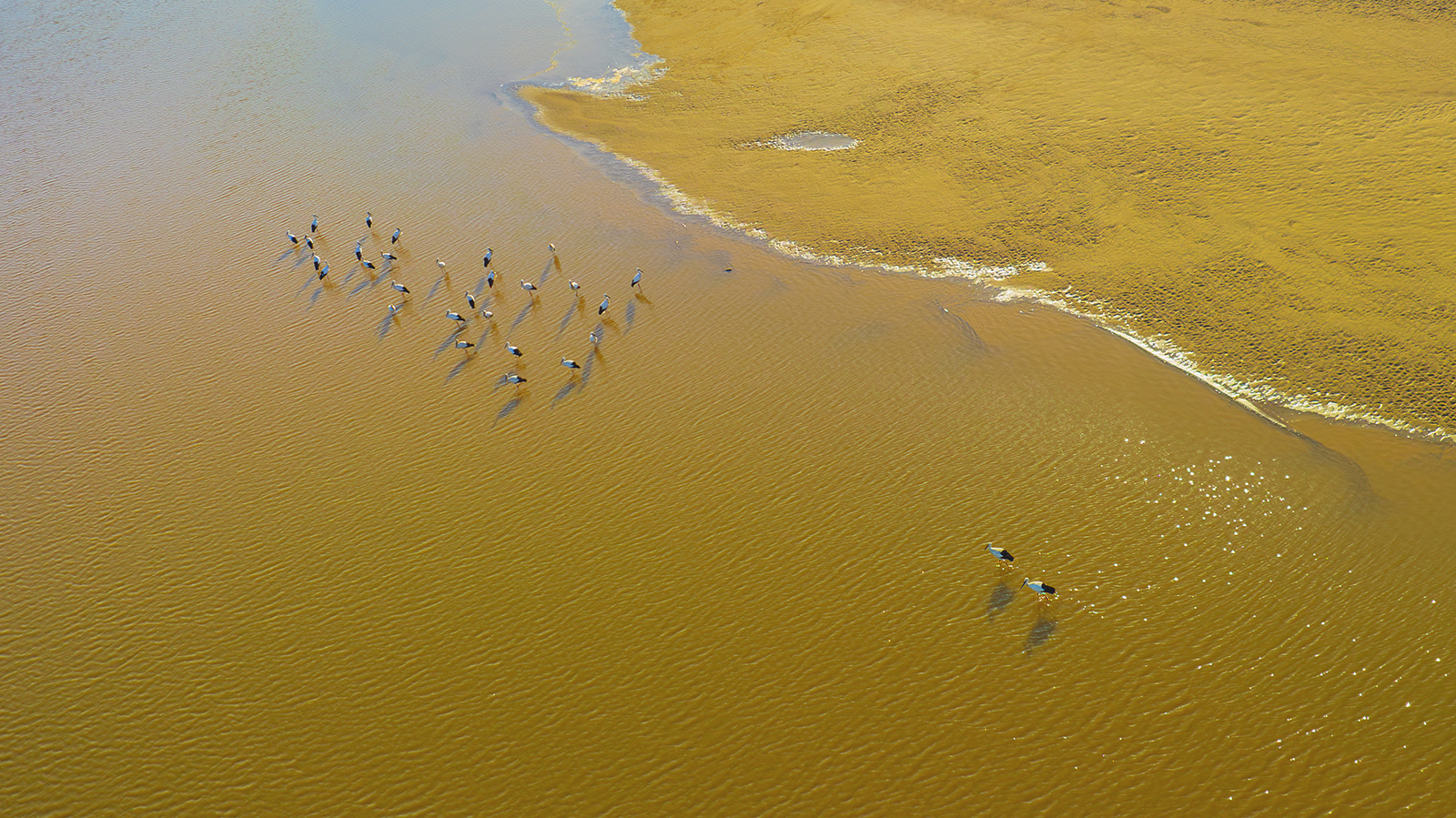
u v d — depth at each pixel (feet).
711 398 115.55
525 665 83.41
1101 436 104.99
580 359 124.16
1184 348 118.93
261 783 75.31
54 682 84.28
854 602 87.20
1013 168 167.53
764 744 75.61
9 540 99.60
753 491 100.83
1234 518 92.99
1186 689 77.20
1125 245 142.41
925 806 70.64
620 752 75.77
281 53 247.09
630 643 84.74
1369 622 81.41
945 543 92.68
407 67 234.79
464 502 101.86
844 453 105.19
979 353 120.67
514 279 143.43
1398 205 141.08
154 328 134.00
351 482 105.40
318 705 80.94
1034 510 95.86
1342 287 126.21
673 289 139.23
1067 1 232.32
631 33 252.01
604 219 161.07
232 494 104.47
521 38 253.03
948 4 241.55
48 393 121.19
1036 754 73.46
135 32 268.00
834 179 171.53
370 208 166.09
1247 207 146.82
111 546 98.43
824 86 208.33
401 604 90.12
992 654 81.41
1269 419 105.91
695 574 91.25
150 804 74.23
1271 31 203.82
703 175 176.86
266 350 128.47
